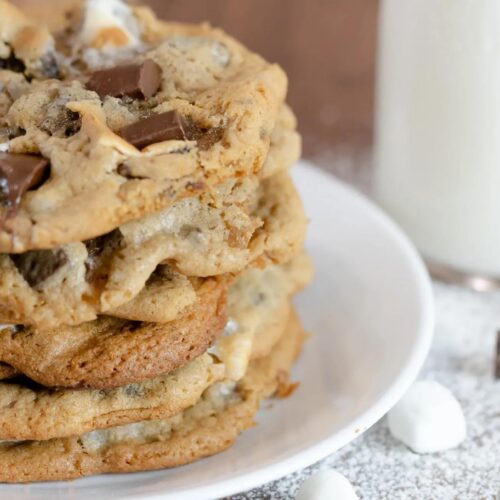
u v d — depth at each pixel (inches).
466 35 15.2
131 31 14.2
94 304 12.4
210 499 12.6
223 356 13.4
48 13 14.6
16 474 12.8
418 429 13.7
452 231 16.3
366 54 20.1
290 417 13.7
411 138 16.1
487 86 15.3
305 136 19.2
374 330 14.6
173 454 13.1
